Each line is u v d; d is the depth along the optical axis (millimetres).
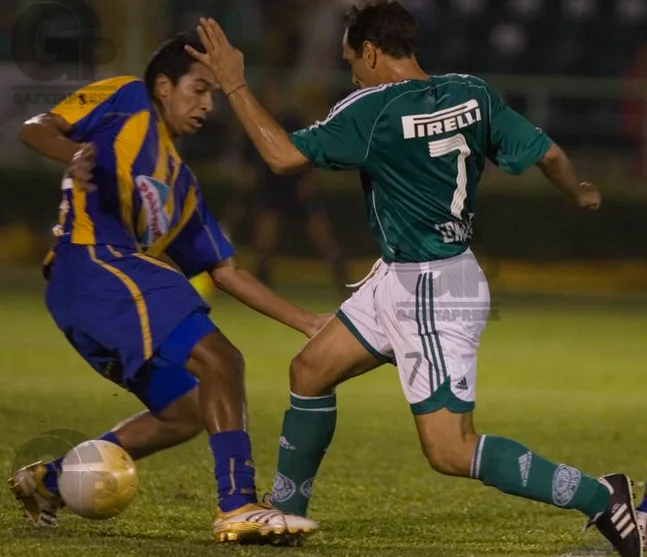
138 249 17078
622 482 15906
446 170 16047
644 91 69125
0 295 52781
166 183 16953
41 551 15508
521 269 66062
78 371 34875
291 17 69125
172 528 17859
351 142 15961
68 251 16734
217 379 16344
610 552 16953
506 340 45219
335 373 17031
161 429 17656
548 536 18156
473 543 17531
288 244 66250
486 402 32062
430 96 16016
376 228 16547
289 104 61500
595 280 64875
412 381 16109
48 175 65000
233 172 65062
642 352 42469
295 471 17453
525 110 69438
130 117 16766
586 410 31062
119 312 16391
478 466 15828
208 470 22547
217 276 18188
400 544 17328
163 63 17109
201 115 17234
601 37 72812
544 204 66000
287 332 45594
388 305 16344
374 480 22531
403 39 16453
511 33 72375
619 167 68875
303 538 16703
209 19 16438
